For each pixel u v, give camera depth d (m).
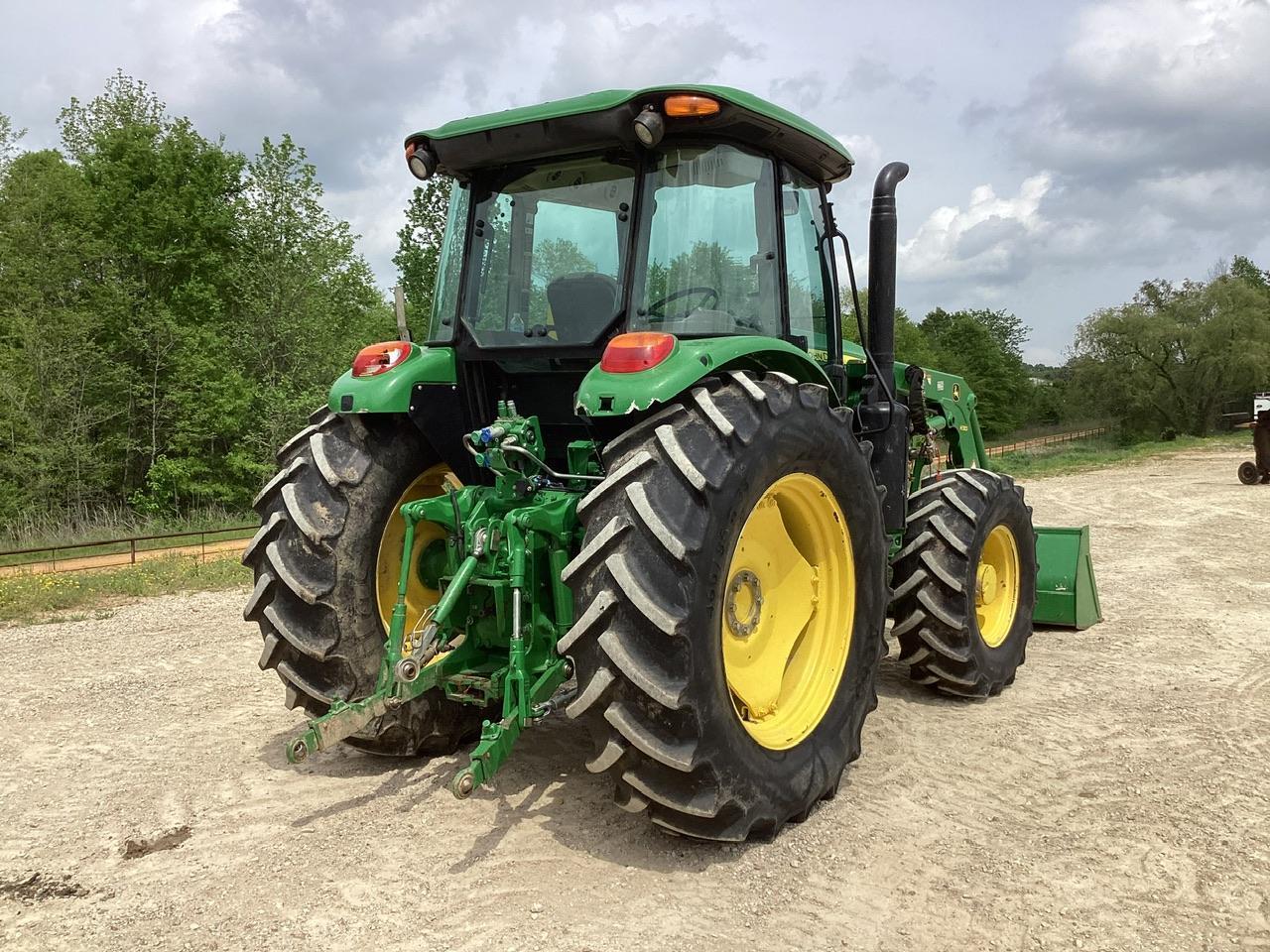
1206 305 48.41
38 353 23.09
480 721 4.27
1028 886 2.97
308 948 2.60
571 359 3.71
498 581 3.45
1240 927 2.72
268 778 3.91
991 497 5.07
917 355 66.50
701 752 2.97
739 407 3.25
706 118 3.39
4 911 2.82
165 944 2.63
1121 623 6.77
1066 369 52.91
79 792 3.79
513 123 3.56
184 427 25.48
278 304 27.83
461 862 3.12
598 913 2.79
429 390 3.93
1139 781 3.84
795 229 4.20
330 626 3.77
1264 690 5.11
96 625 7.80
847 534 3.80
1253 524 12.71
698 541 2.97
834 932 2.69
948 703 4.98
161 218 27.27
